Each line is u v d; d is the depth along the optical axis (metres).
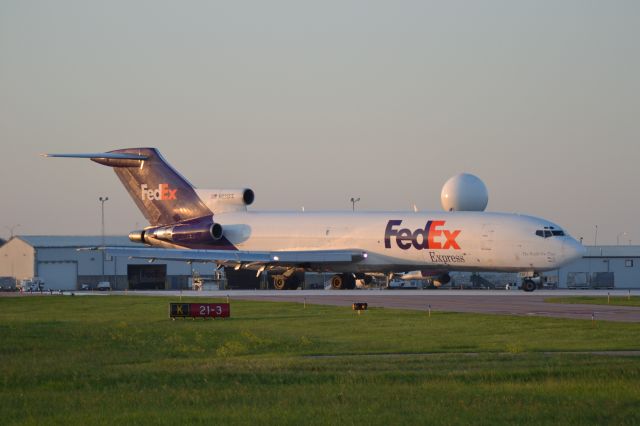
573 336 147.25
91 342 146.75
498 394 89.88
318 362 114.19
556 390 91.75
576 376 99.81
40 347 139.88
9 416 82.12
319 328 166.75
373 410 82.94
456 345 136.75
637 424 78.00
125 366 114.38
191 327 170.88
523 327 161.62
